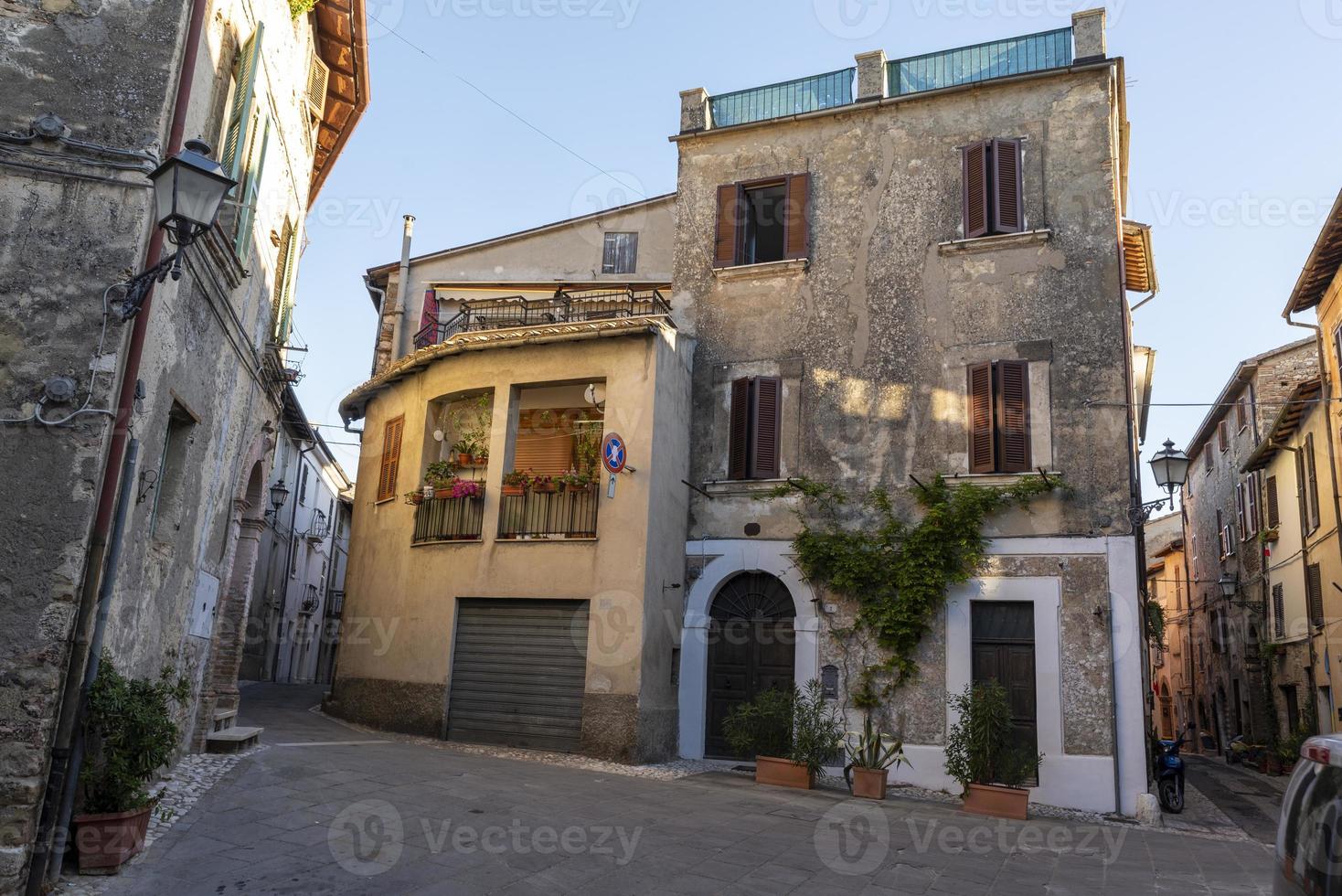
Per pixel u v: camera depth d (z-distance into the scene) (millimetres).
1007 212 14203
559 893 6492
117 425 6391
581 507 13820
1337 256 17250
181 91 7004
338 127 14281
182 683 7465
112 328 6375
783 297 15344
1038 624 12820
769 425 14828
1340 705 18203
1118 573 12641
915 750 12969
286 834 7285
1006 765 11141
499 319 17719
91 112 6691
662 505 13812
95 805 6285
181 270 6820
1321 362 18812
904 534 13680
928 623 13289
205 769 9234
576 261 19594
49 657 5910
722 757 13945
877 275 14875
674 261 16219
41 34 6746
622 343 14102
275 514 26531
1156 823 11664
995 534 13312
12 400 6184
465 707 13852
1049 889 7562
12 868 5566
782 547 14297
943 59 15367
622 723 12656
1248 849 10008
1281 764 20141
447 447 15703
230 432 10031
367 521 17125
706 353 15562
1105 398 13227
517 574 13789
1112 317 13438
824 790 12070
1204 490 30547
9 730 5770
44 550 6035
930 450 13945
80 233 6473
